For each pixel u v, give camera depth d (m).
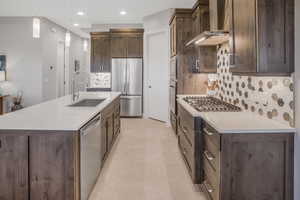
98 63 8.12
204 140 2.68
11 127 2.10
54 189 2.13
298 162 1.96
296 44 1.89
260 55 1.90
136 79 7.51
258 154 2.00
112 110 4.23
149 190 2.89
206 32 2.94
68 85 9.27
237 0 2.30
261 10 1.89
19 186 2.12
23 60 6.99
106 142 3.68
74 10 6.37
